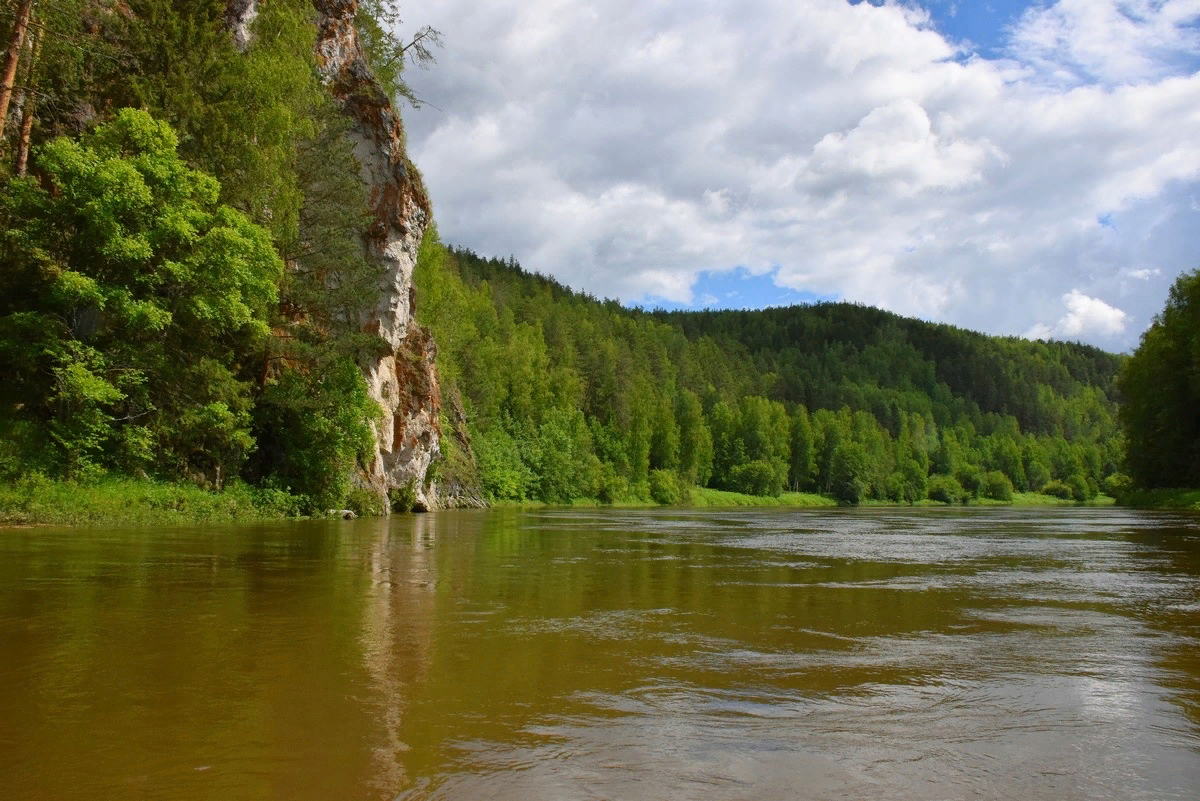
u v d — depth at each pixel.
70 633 5.70
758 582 9.87
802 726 3.89
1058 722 4.03
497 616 6.89
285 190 25.81
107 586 8.00
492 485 70.25
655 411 117.88
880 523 32.50
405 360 39.25
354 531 19.12
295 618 6.50
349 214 29.62
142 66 23.83
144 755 3.28
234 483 24.39
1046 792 3.08
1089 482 155.62
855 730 3.85
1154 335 54.28
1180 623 7.06
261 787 2.97
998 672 5.10
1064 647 5.93
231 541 14.16
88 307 19.55
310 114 28.14
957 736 3.78
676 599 8.20
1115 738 3.78
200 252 20.75
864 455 135.62
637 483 105.94
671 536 20.56
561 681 4.67
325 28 33.53
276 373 28.19
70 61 22.67
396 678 4.64
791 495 131.50
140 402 20.45
